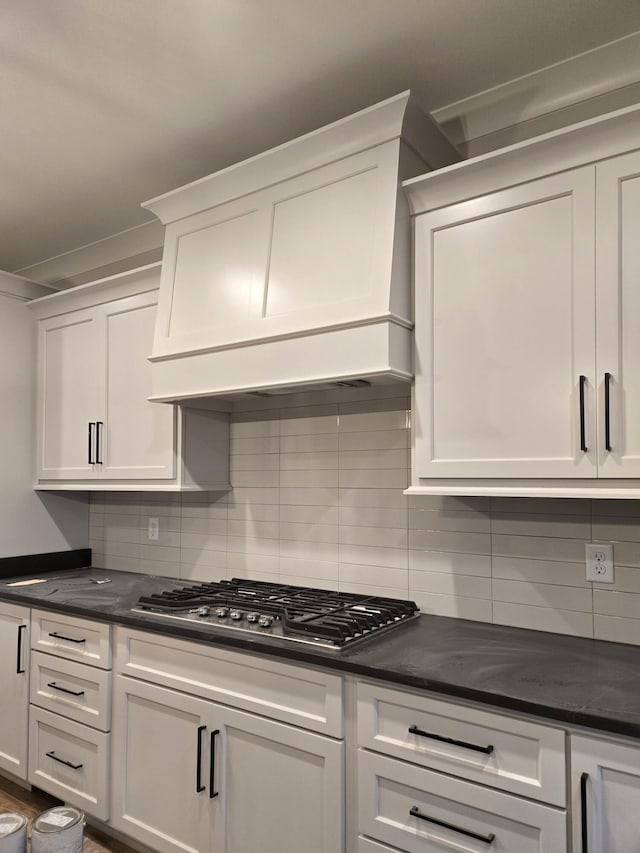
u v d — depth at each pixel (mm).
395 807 1609
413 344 1961
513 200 1773
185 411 2646
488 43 1915
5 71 2021
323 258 2072
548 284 1710
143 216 3131
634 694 1427
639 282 1571
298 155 2141
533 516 2023
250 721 1881
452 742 1511
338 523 2475
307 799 1760
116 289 2896
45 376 3234
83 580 3000
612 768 1303
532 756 1408
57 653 2521
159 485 2703
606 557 1882
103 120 2305
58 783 2473
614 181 1612
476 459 1805
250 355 2211
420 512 2266
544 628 1980
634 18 1820
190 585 2854
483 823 1468
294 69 2021
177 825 2062
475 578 2127
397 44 1908
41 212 3074
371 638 1892
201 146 2490
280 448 2670
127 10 1752
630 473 1552
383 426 2377
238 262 2303
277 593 2408
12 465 3168
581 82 1998
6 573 3100
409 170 2020
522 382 1739
